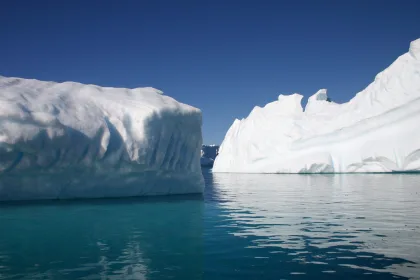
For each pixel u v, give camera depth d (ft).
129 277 9.78
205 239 14.47
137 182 28.43
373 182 49.47
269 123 103.35
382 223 17.78
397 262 11.21
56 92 26.63
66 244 13.51
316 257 11.82
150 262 11.23
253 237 14.84
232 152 108.88
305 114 100.32
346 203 26.00
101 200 26.48
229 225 17.57
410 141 74.69
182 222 18.35
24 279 9.52
